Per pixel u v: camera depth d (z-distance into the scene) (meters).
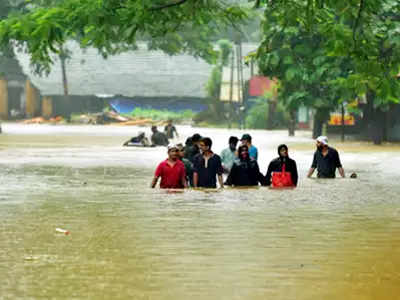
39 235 24.69
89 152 76.12
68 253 21.61
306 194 37.38
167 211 30.69
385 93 48.88
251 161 41.38
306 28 48.31
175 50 139.62
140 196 36.25
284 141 108.25
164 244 23.06
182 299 16.53
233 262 20.41
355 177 47.31
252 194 37.16
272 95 176.12
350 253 21.80
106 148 84.00
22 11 115.25
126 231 25.47
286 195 36.91
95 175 49.91
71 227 26.47
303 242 23.52
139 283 17.97
